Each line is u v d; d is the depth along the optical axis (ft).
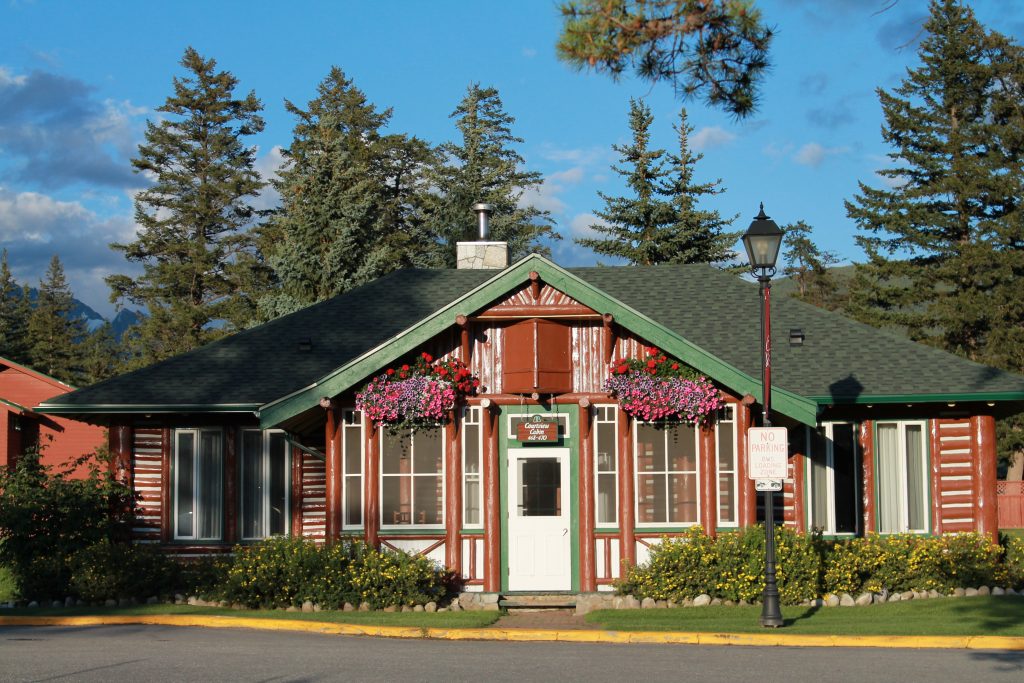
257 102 209.67
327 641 48.03
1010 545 66.28
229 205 204.33
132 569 61.82
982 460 65.51
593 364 62.13
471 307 60.75
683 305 75.61
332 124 148.36
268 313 132.05
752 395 58.90
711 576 58.39
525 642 48.83
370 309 78.38
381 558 59.00
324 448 68.85
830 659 42.98
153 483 67.87
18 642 46.75
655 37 36.96
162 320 185.98
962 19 159.12
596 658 43.14
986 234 156.25
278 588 58.44
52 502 64.44
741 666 41.04
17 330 234.99
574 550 61.67
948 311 155.43
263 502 68.18
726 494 61.36
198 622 54.13
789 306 74.79
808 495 65.77
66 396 67.15
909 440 66.49
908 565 61.05
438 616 55.16
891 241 164.14
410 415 61.05
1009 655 44.01
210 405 65.41
